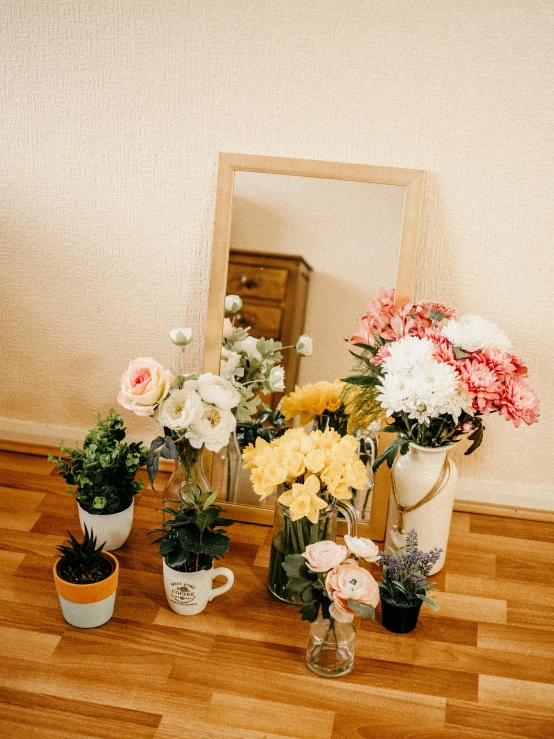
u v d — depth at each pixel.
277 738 1.08
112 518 1.41
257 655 1.23
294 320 1.52
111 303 1.67
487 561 1.51
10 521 1.53
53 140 1.55
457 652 1.26
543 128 1.41
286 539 1.30
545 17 1.34
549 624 1.34
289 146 1.49
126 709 1.11
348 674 1.20
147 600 1.34
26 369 1.76
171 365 1.71
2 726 1.07
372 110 1.44
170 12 1.42
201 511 1.25
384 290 1.43
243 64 1.44
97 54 1.47
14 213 1.63
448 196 1.48
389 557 1.27
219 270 1.52
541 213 1.47
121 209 1.59
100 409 1.78
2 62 1.50
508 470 1.67
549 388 1.60
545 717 1.14
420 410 1.21
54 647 1.22
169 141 1.52
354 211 1.46
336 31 1.39
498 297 1.55
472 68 1.39
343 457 1.22
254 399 1.56
